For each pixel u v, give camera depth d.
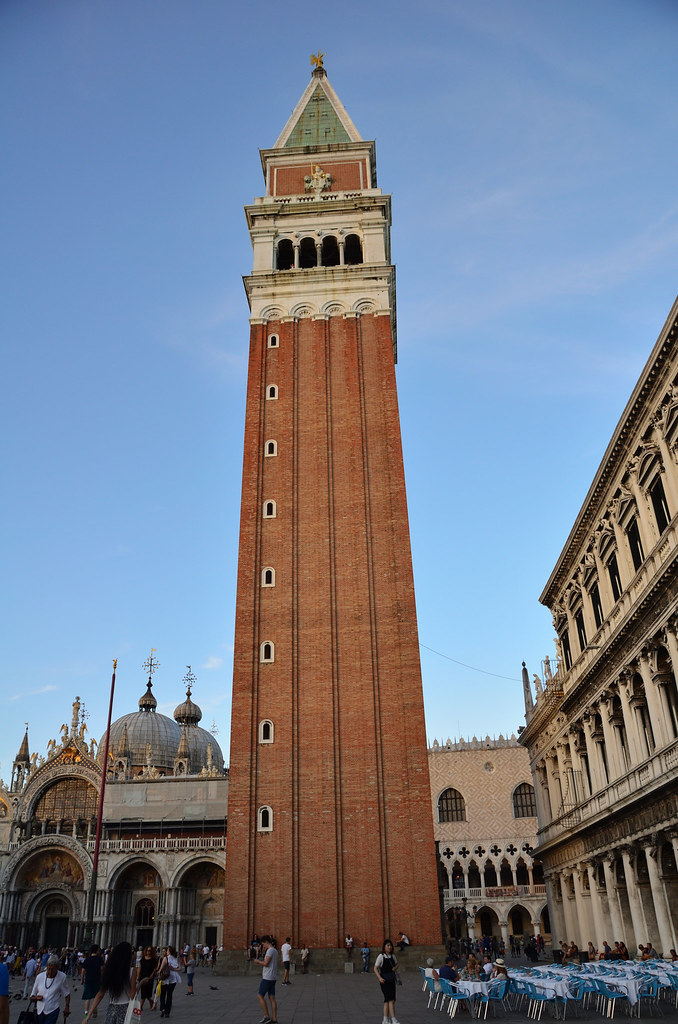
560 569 66.25
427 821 55.94
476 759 118.25
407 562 64.69
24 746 118.19
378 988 43.91
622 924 53.09
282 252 82.75
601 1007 33.75
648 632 45.97
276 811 57.22
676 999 34.41
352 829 56.38
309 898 54.69
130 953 21.48
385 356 73.88
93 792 103.50
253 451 70.50
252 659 61.97
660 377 43.75
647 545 47.38
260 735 59.75
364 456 69.44
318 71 99.25
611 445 50.22
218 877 93.75
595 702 57.56
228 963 53.38
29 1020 26.44
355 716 59.78
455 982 32.94
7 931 92.69
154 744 131.12
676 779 41.03
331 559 65.44
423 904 53.78
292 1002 38.06
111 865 92.25
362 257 81.25
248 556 65.94
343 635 62.72
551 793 73.69
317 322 75.88
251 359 74.81
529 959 72.50
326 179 87.19
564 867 68.56
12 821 101.81
